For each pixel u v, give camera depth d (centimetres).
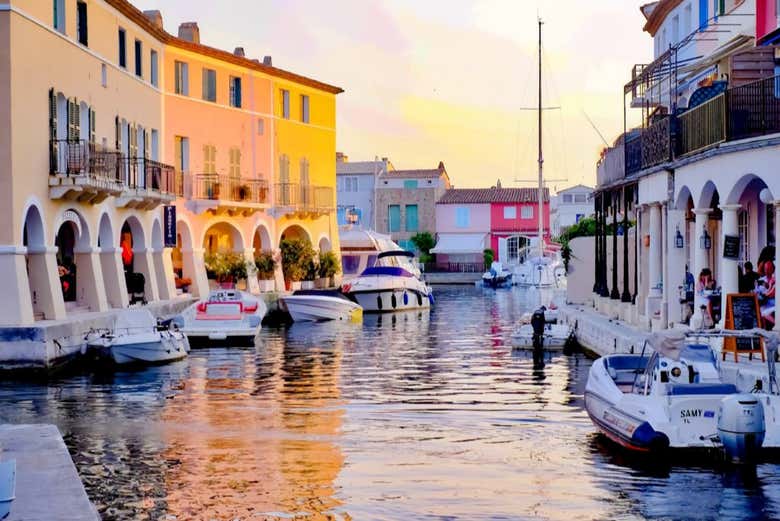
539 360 3072
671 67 2920
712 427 1571
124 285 3697
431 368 2903
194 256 4709
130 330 3041
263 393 2433
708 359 1734
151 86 4334
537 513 1374
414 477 1576
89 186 3117
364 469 1630
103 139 3628
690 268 2989
